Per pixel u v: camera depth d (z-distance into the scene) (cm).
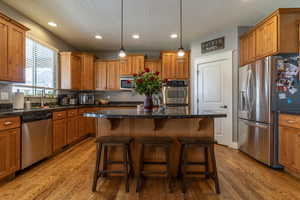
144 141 192
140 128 227
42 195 185
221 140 387
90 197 183
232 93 369
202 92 429
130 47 511
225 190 198
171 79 486
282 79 254
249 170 251
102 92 556
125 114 191
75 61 457
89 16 317
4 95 278
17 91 295
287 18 253
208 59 412
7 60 244
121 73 512
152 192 193
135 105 490
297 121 216
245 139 316
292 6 282
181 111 238
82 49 529
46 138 283
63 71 435
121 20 332
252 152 295
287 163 233
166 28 373
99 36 419
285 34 253
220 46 391
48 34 386
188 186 207
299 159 214
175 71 486
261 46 291
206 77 420
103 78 515
